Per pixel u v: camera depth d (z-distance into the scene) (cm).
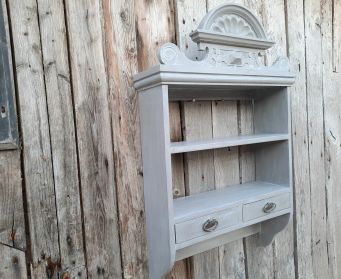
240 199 98
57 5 82
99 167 89
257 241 126
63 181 84
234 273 121
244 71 92
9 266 78
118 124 92
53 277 83
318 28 146
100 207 90
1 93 75
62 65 83
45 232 82
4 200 77
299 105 140
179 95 101
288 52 134
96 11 88
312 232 149
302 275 145
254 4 122
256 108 122
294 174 139
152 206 91
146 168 93
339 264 165
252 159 124
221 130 115
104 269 91
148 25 97
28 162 79
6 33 75
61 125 83
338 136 160
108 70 90
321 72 149
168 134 81
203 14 108
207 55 91
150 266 96
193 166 108
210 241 109
